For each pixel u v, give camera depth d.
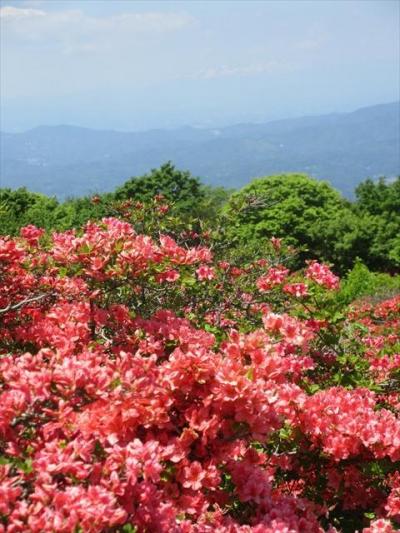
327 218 33.91
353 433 3.51
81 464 2.40
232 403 2.88
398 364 5.24
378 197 35.44
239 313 6.20
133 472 2.44
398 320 9.02
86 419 2.70
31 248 5.23
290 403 3.56
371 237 30.94
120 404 2.73
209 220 7.66
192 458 2.95
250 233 30.28
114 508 2.36
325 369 5.16
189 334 3.90
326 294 5.15
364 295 18.27
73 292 4.44
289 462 3.67
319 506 3.61
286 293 5.21
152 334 4.07
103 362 3.51
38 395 2.59
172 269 4.73
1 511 2.19
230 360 3.00
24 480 2.41
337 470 3.73
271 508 3.09
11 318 4.62
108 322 4.30
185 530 2.72
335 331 5.23
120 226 4.51
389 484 3.79
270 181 36.00
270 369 3.08
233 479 3.08
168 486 2.81
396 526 3.73
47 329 4.12
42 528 2.10
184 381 2.90
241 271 6.93
